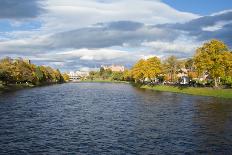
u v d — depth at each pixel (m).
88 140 46.84
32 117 70.25
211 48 127.31
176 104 96.81
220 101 103.69
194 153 39.56
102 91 178.12
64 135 50.44
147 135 50.12
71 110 84.44
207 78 197.00
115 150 41.16
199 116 70.12
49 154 39.41
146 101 109.06
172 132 52.44
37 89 193.38
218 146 42.88
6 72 185.38
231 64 124.75
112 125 59.84
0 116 71.12
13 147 42.72
